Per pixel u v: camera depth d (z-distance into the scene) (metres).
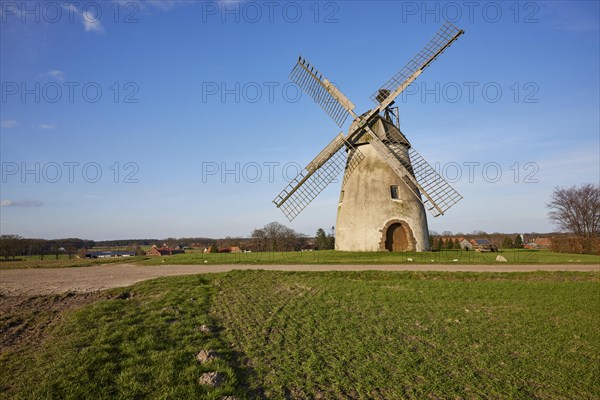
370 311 12.91
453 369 8.13
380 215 31.30
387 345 9.49
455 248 53.66
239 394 6.84
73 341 9.57
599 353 9.13
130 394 6.77
